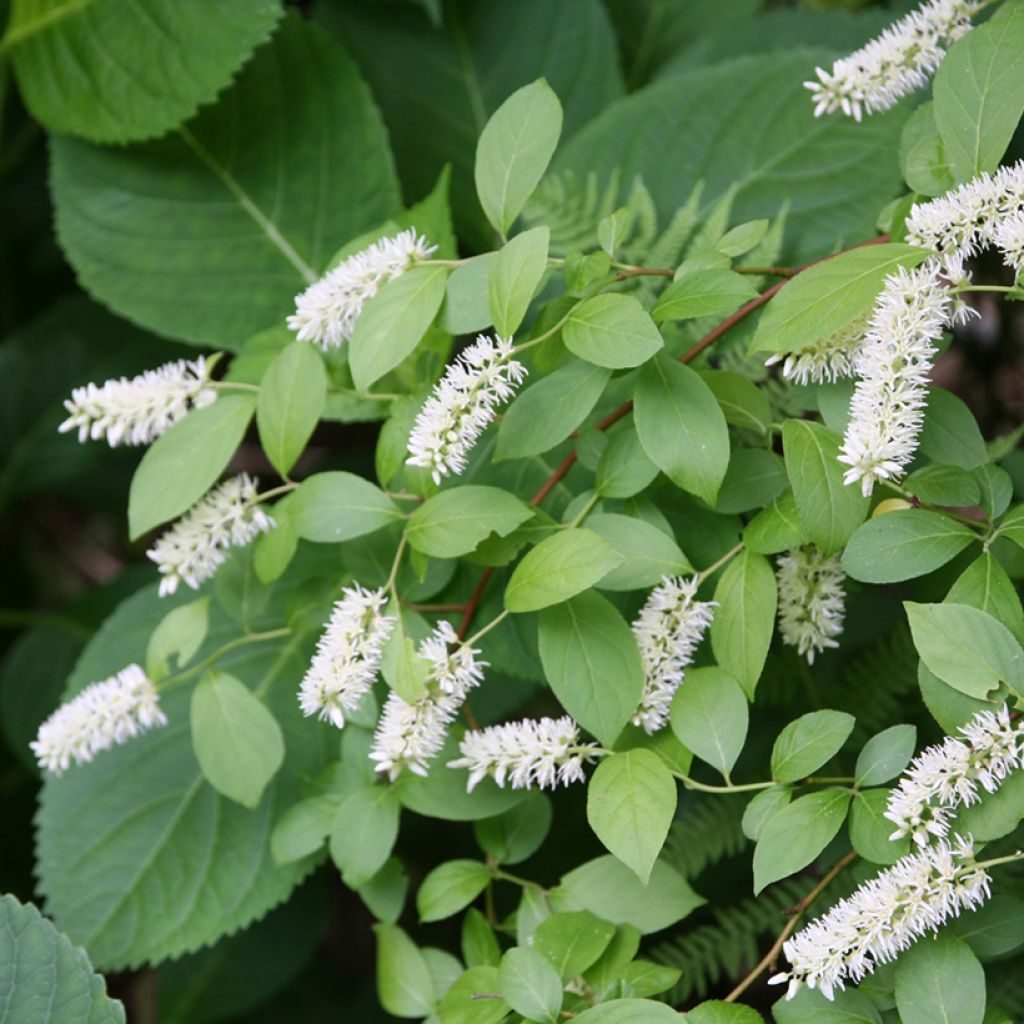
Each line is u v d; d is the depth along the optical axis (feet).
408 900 5.79
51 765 4.74
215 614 5.16
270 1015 6.07
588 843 5.33
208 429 4.72
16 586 7.00
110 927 4.99
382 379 4.89
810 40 5.48
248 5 5.24
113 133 5.30
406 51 5.57
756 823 4.53
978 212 4.42
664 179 5.15
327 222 5.36
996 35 4.49
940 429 4.54
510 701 5.10
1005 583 4.46
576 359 4.60
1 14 5.50
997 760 4.38
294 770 5.05
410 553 4.83
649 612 4.57
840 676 5.06
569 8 5.53
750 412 4.65
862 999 4.46
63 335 6.06
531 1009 4.49
